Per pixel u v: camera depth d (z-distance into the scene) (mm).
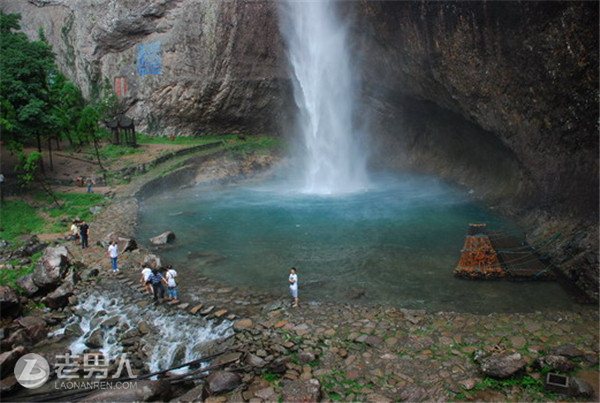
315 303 16781
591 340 13781
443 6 25750
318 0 37156
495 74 25188
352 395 12000
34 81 31641
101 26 46438
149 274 17438
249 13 43656
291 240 24000
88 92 48406
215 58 44438
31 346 16000
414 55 30234
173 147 42312
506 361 12328
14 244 22906
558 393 11672
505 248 20281
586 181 20578
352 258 21281
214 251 22656
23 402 13156
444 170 36281
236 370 13266
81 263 20812
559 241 20219
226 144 44594
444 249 21953
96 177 33406
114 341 16000
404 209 28969
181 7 44656
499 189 29125
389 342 14078
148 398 12758
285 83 47062
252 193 35125
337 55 39250
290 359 13578
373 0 30359
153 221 27672
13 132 29875
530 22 21344
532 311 15930
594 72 19219
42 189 31281
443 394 11781
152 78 46250
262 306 16875
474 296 17250
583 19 18812
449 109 31359
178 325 16047
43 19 49656
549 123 22812
